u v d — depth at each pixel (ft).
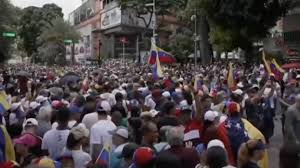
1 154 25.05
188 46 269.85
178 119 30.22
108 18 416.05
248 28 144.66
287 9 152.46
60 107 31.99
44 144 27.94
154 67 76.59
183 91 46.44
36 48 410.31
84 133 24.89
